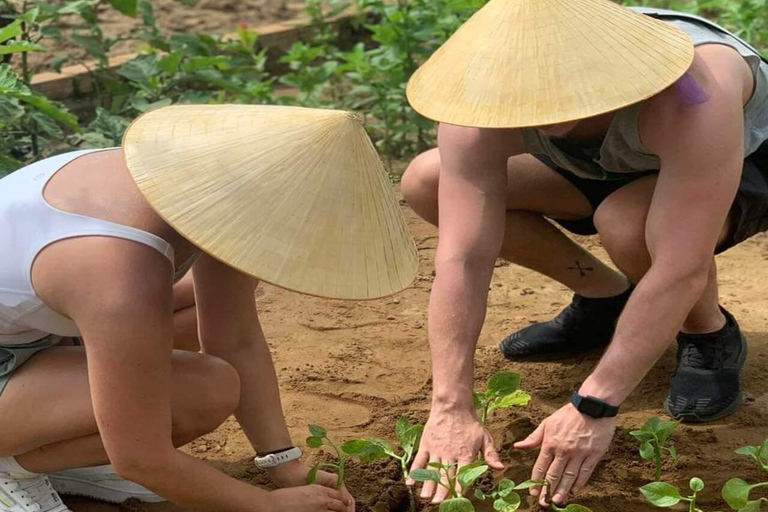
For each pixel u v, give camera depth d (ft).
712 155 8.51
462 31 8.34
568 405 9.00
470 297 9.54
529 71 7.78
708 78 8.59
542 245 11.53
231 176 7.04
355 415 10.99
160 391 7.68
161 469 7.89
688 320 10.77
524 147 9.66
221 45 19.58
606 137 9.18
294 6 24.43
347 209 7.05
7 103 14.83
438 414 9.27
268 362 9.26
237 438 10.52
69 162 8.23
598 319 11.86
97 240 7.50
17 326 8.05
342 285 6.88
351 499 9.01
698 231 8.66
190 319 10.09
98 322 7.41
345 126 7.20
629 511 9.46
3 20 18.89
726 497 8.54
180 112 7.64
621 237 9.98
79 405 8.18
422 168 11.41
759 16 21.11
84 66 18.75
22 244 7.74
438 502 8.69
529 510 9.36
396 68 19.07
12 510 8.59
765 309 13.20
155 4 23.61
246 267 6.77
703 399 10.72
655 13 9.47
